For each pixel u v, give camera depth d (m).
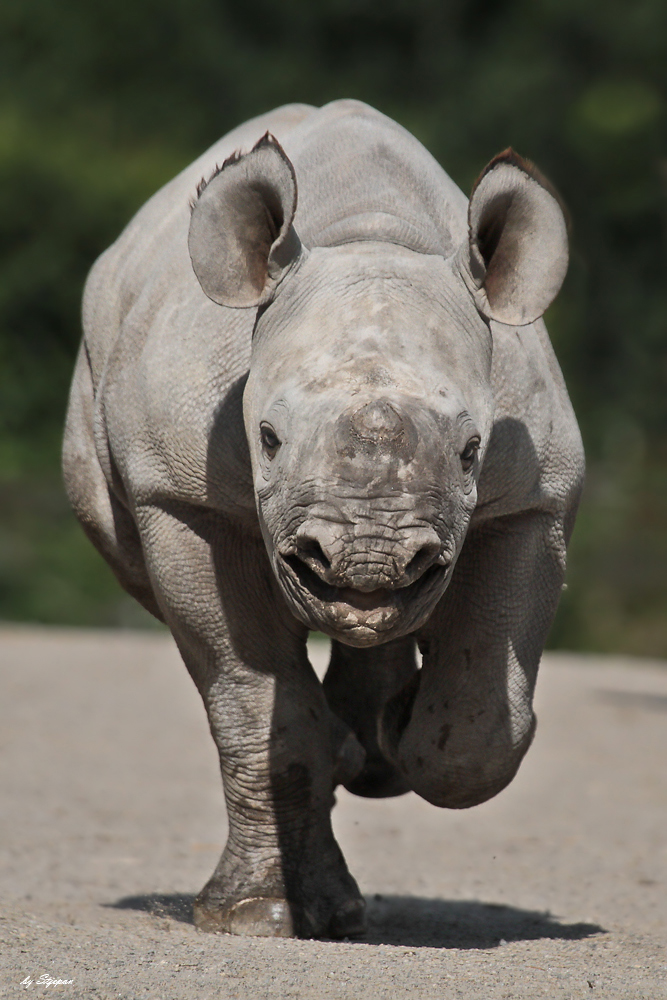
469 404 13.54
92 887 20.84
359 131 16.59
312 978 13.52
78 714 38.66
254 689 16.45
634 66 106.56
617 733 39.03
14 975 13.54
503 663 16.45
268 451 13.61
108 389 17.28
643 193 101.81
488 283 14.52
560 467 16.25
